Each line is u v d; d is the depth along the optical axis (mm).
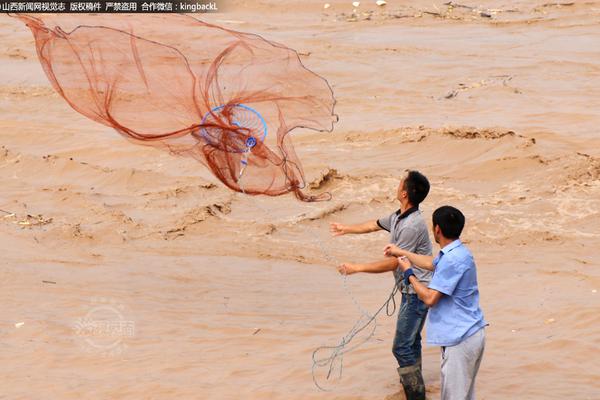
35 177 44156
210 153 19891
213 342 22156
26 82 67812
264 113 19734
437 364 20312
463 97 60375
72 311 24656
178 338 22438
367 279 28594
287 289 27422
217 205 37438
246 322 23828
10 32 86625
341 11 98812
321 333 22797
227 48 20156
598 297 24969
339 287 27609
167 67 19344
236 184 20094
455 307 15875
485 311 24250
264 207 37750
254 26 90875
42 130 53656
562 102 57375
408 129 48438
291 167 20188
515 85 63281
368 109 57938
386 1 101500
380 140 48094
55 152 49500
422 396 17969
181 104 19438
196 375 19797
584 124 50625
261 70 19750
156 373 19938
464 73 67938
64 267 29578
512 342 21609
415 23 90000
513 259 30656
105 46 19234
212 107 19500
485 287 26844
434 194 38750
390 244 16734
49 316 24094
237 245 32750
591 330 22125
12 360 20719
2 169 45219
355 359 20688
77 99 19234
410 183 17688
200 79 19484
